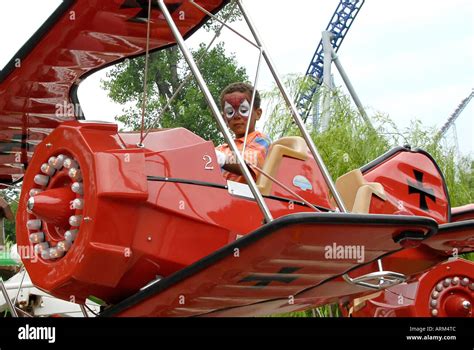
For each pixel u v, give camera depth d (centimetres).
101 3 413
